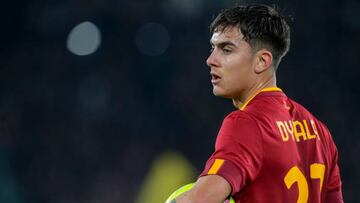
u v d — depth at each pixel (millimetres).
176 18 60000
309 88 57344
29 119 57969
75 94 59312
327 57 58188
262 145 10758
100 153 56125
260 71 11586
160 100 58344
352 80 57406
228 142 10648
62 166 55625
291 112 11789
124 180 53438
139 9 60438
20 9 60688
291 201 11125
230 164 10375
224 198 10250
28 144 56344
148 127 57344
